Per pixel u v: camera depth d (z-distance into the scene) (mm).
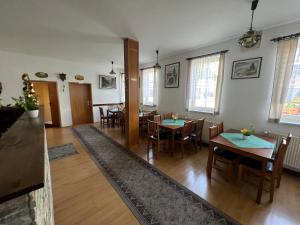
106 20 2441
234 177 2432
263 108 2854
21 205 537
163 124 3391
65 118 5883
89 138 4414
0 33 2979
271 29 2645
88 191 2096
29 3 1954
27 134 1030
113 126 5855
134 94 3562
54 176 2457
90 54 4668
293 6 2014
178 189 2141
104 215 1695
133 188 2162
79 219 1640
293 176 2490
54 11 2162
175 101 4699
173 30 2832
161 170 2650
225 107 3447
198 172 2584
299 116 2494
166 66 4887
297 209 1793
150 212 1737
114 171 2613
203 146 3867
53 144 3906
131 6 2037
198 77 3986
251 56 2939
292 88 2514
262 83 2830
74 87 6051
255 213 1729
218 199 1945
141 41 3439
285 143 1784
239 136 2531
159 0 1901
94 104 6570
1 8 2064
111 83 6980
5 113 2344
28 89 2287
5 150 731
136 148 3658
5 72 4402
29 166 582
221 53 3369
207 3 1962
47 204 1049
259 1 1910
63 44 3670
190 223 1597
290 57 2432
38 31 2891
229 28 2721
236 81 3201
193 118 4160
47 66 5195
